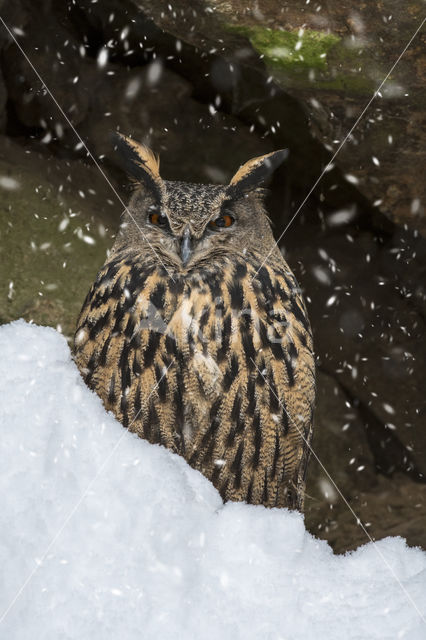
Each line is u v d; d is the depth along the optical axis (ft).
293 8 11.48
